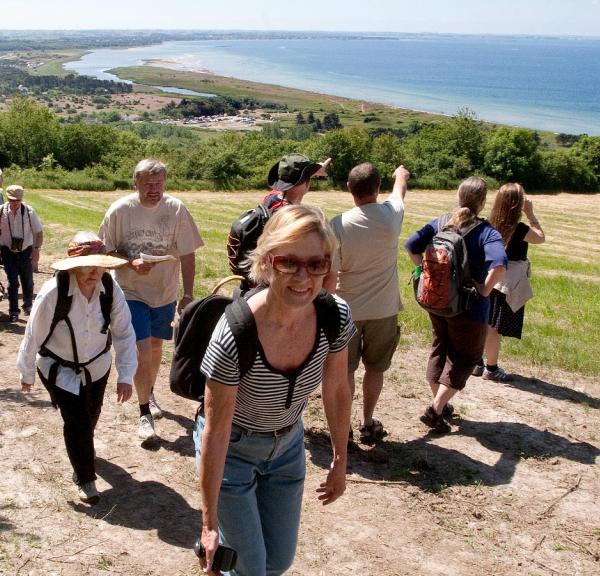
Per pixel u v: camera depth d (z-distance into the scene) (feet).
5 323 26.73
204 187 192.54
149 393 16.07
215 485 8.38
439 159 223.71
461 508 13.94
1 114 252.01
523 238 19.85
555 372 22.75
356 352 15.70
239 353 7.97
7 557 11.39
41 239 27.81
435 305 15.76
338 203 160.35
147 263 15.12
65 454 15.03
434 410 17.16
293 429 9.11
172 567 11.54
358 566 11.93
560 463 16.05
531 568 12.19
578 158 224.94
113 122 581.94
